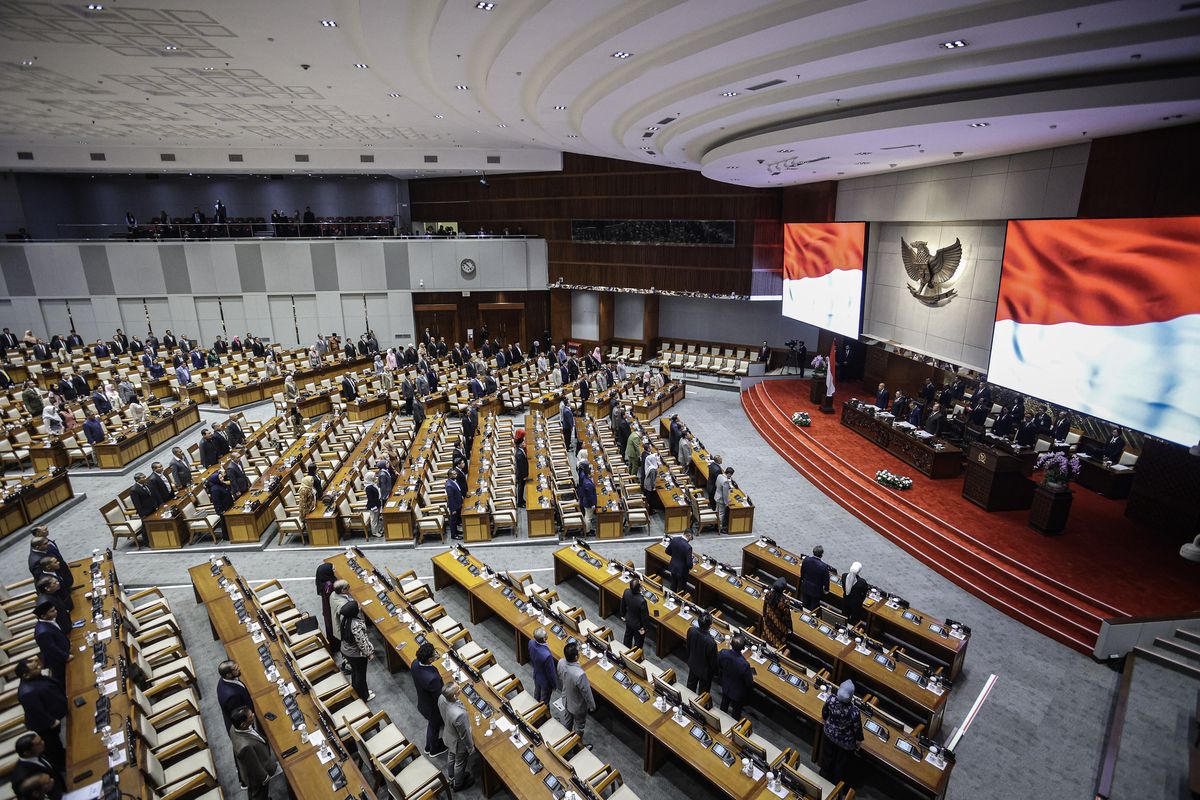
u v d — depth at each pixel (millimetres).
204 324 30953
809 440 19109
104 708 7543
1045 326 13172
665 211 28781
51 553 10398
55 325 29844
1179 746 8219
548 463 17188
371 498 14172
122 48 12016
